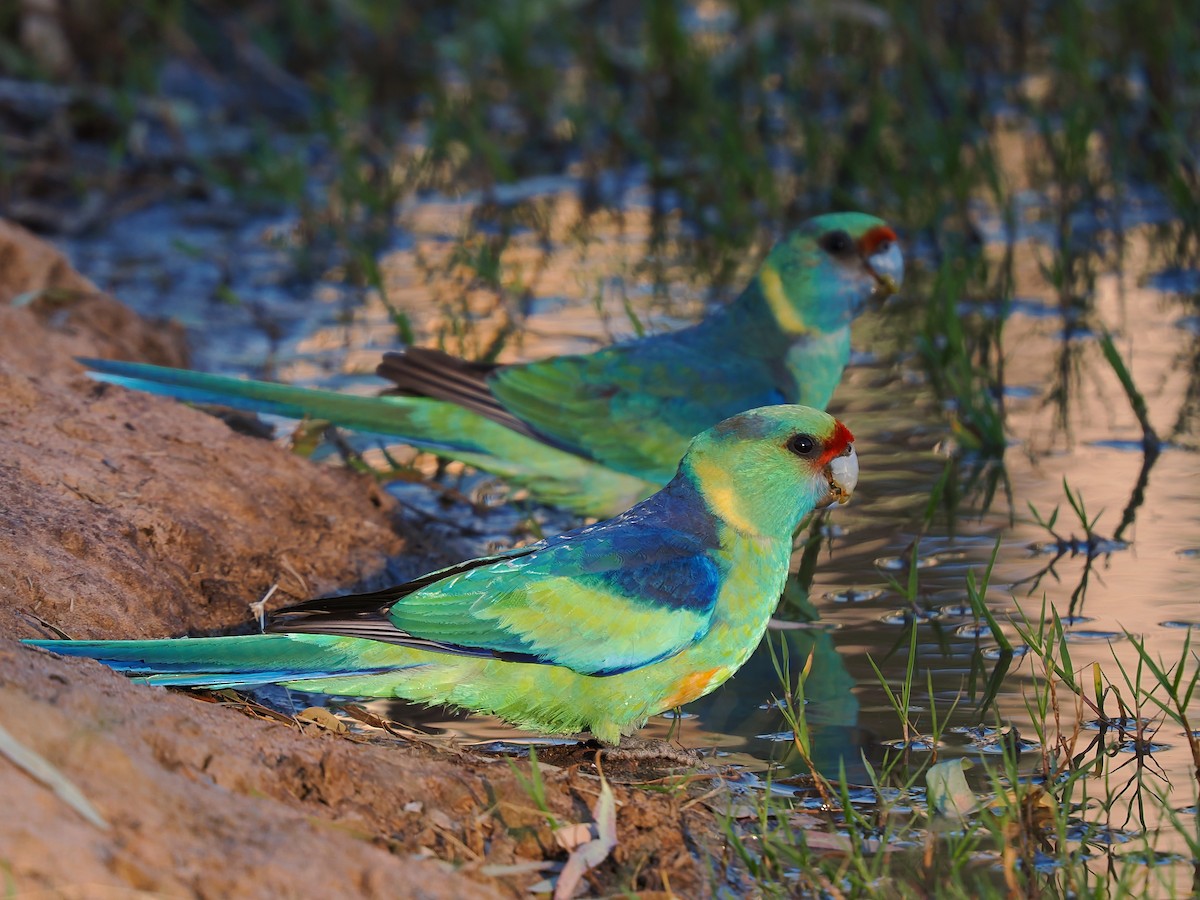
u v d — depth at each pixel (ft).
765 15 76.64
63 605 26.45
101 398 35.58
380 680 24.56
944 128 65.62
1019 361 47.03
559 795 23.21
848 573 33.47
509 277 55.16
